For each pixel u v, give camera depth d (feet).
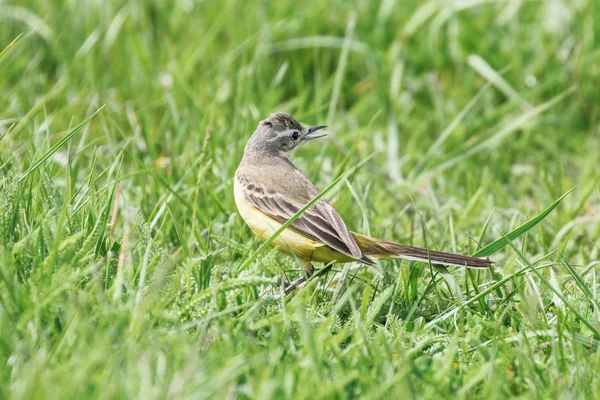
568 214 42.70
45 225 27.99
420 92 57.77
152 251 30.55
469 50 58.44
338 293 31.78
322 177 46.91
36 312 24.02
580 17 58.90
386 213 44.21
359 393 23.49
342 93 56.90
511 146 53.06
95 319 24.86
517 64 57.16
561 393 23.91
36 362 21.65
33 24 56.39
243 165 39.83
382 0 60.59
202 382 22.02
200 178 36.81
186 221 38.70
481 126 53.93
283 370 23.56
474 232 42.57
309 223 35.04
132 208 32.99
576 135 54.29
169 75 53.57
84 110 50.24
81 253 27.25
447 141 53.42
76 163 38.93
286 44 57.36
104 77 53.72
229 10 57.88
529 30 59.67
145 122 48.55
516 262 35.24
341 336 26.05
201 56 55.72
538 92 55.52
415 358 26.53
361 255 32.48
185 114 47.91
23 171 34.83
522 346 26.43
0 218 29.30
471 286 34.45
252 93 53.31
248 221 37.88
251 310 26.96
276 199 37.06
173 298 27.50
